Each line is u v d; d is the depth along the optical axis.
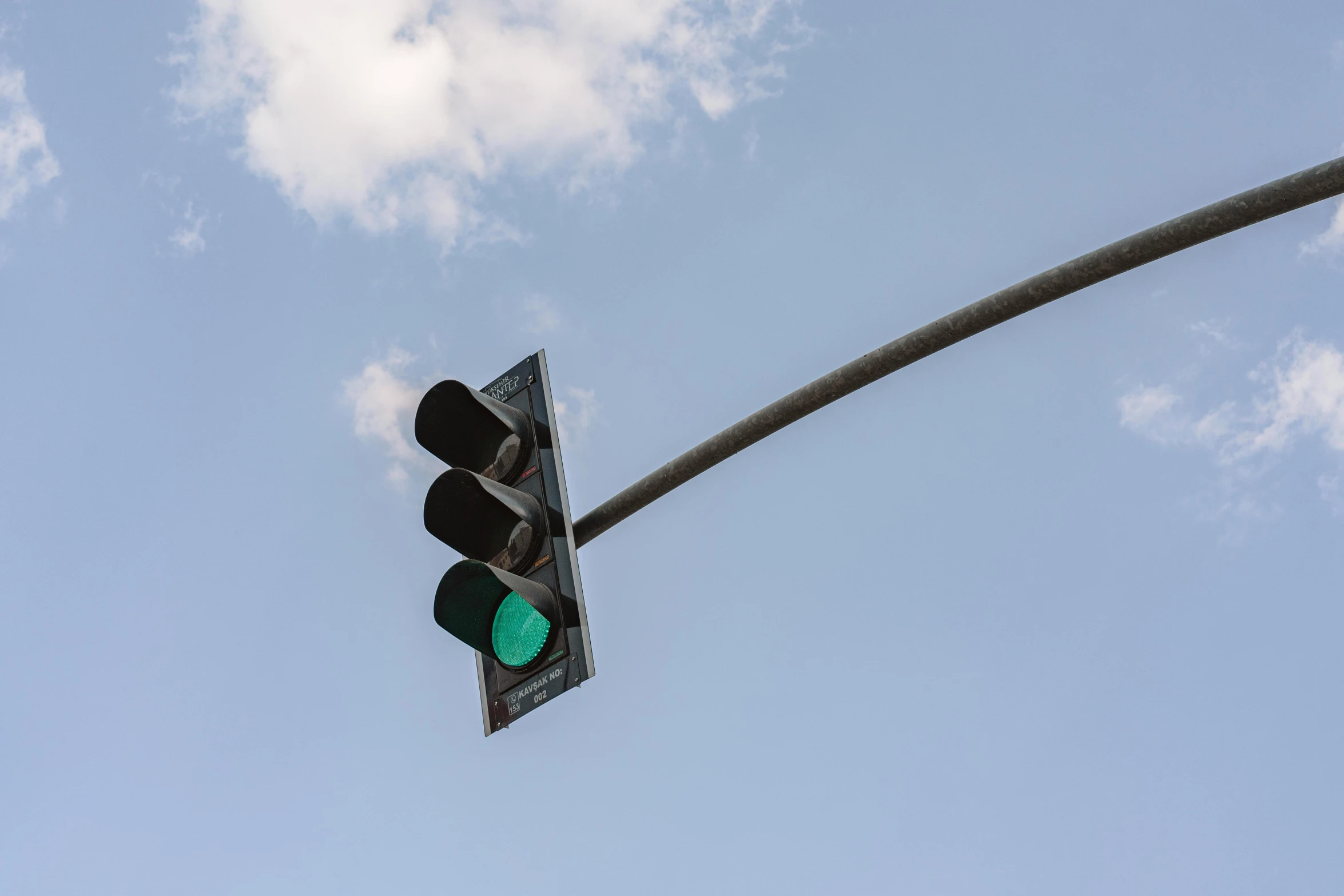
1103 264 6.17
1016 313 6.32
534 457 7.04
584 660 6.52
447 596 6.81
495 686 6.93
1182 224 6.07
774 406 6.65
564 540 6.76
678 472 6.82
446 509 6.93
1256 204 5.97
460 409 7.21
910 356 6.42
